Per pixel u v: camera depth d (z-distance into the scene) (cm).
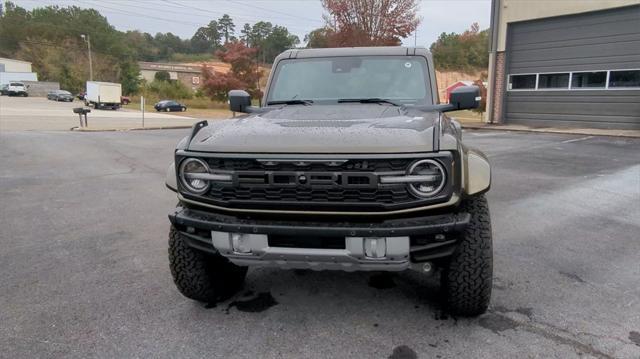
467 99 364
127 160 1145
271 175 265
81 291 376
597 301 345
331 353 284
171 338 303
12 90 6688
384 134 270
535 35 1830
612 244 471
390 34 2505
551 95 1812
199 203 287
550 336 298
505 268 408
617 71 1619
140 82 8412
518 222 549
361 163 258
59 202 689
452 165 260
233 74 5388
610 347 284
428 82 401
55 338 304
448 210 269
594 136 1472
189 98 7162
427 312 332
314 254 268
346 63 425
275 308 343
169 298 362
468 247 294
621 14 1585
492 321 318
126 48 10562
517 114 1933
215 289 342
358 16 2522
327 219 270
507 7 1881
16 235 527
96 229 548
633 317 321
